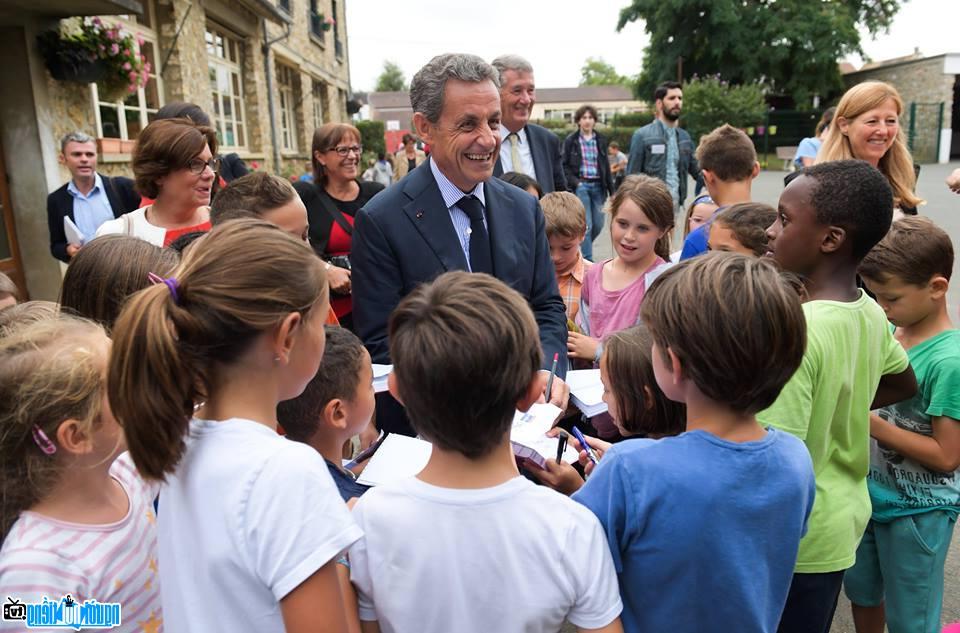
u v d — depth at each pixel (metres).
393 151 24.27
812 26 30.73
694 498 1.14
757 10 31.58
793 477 1.20
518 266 2.32
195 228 2.57
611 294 2.84
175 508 1.06
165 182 2.50
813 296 1.62
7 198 5.27
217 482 1.01
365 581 1.13
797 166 9.65
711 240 2.46
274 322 1.05
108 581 1.26
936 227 1.88
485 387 1.06
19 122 5.17
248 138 11.08
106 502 1.32
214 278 1.03
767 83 33.12
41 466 1.21
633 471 1.19
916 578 1.93
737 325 1.12
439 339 1.07
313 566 0.98
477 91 2.08
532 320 1.16
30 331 1.26
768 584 1.20
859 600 2.13
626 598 1.24
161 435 1.00
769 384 1.16
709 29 31.86
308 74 14.50
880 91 2.78
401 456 1.80
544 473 1.70
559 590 1.10
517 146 4.54
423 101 2.15
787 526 1.20
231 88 10.38
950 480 1.89
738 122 27.34
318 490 1.02
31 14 5.05
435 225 2.21
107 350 1.27
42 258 5.43
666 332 1.21
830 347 1.48
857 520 1.60
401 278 2.22
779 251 1.65
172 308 1.01
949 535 1.93
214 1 9.03
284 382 1.12
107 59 5.45
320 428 1.59
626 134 29.52
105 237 1.77
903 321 1.93
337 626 1.00
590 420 2.30
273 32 11.96
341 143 3.68
